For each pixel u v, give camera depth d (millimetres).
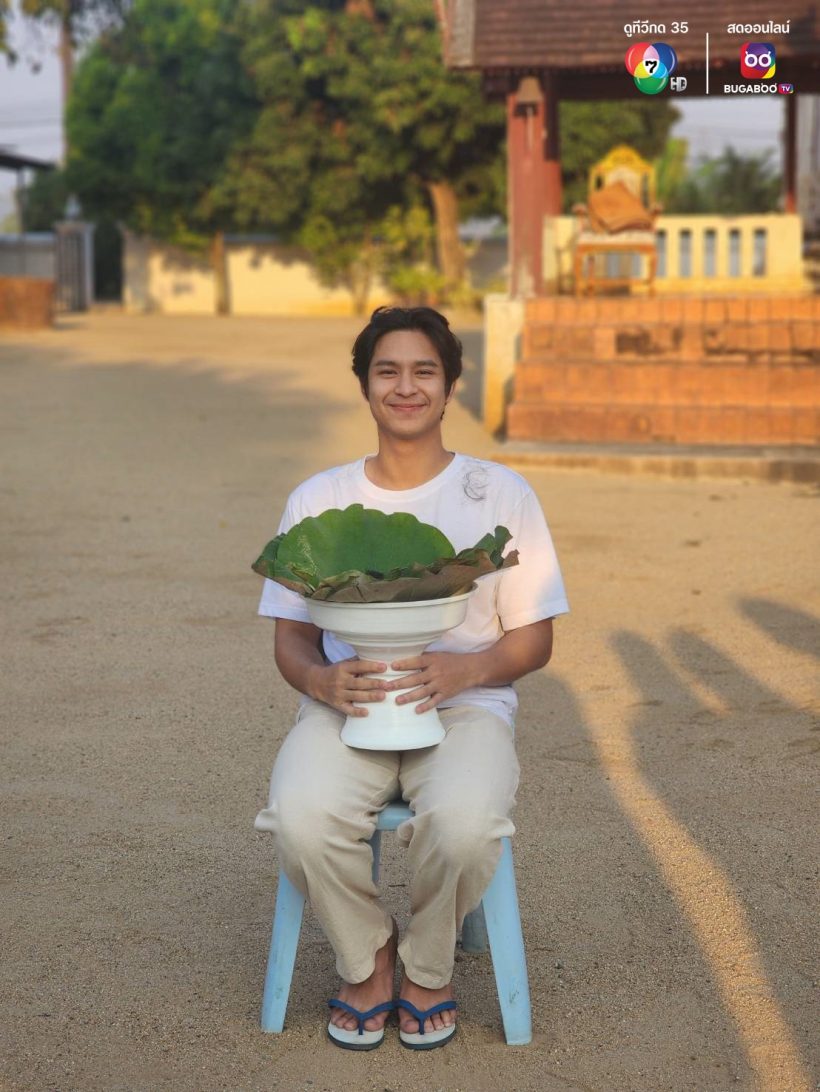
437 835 2725
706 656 5738
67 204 39719
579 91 14156
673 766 4523
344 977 2889
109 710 5090
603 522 8469
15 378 15258
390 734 2816
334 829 2766
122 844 3930
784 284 14367
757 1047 2889
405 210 29625
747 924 3441
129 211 30781
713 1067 2816
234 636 6047
